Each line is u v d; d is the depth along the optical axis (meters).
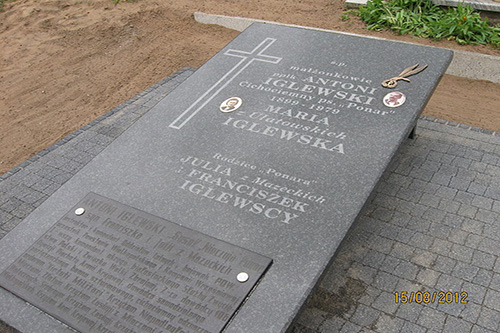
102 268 1.52
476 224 1.81
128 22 3.69
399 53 2.07
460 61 2.81
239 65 2.20
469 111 2.54
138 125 2.01
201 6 3.79
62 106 2.92
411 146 2.21
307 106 1.92
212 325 1.34
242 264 1.46
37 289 1.50
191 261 1.49
